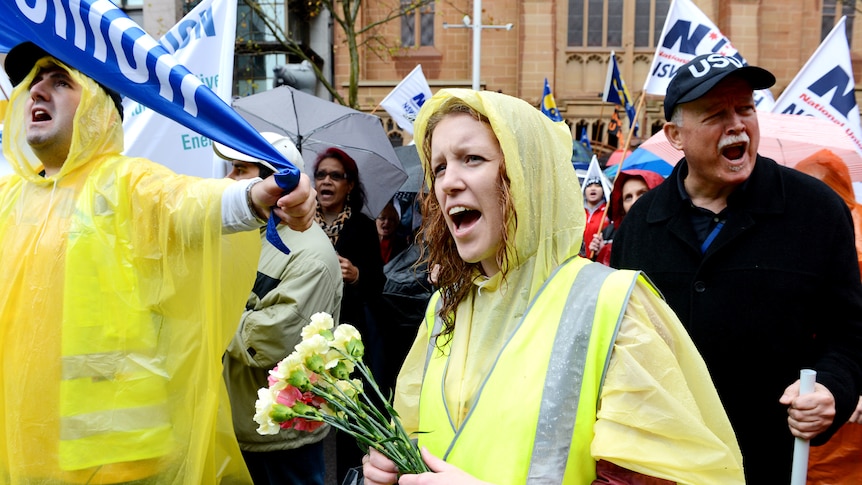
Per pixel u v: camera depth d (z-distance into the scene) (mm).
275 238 2033
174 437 2268
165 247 2234
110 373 2221
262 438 3164
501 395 1608
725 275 2381
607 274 1653
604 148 17938
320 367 1742
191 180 2246
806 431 2092
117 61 2205
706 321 2375
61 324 2215
